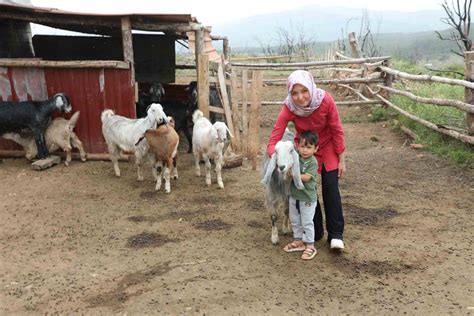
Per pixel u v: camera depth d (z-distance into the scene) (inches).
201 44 336.8
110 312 147.2
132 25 323.3
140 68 486.9
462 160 287.0
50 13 319.6
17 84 331.3
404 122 395.5
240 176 294.4
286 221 199.3
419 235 197.2
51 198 258.2
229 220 221.5
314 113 166.7
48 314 148.0
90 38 489.7
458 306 146.0
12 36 385.4
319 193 255.8
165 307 148.5
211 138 260.5
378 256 179.3
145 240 201.0
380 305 147.7
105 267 177.3
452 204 231.3
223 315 143.6
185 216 228.7
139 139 266.1
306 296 153.4
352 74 574.9
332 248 178.7
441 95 440.5
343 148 173.8
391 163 307.3
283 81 497.0
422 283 159.9
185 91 487.8
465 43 587.2
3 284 167.8
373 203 236.7
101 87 325.1
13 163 331.9
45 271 176.1
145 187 276.1
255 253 184.4
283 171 159.2
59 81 327.6
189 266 174.9
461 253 180.2
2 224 223.6
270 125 467.2
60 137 315.0
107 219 227.0
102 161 333.4
